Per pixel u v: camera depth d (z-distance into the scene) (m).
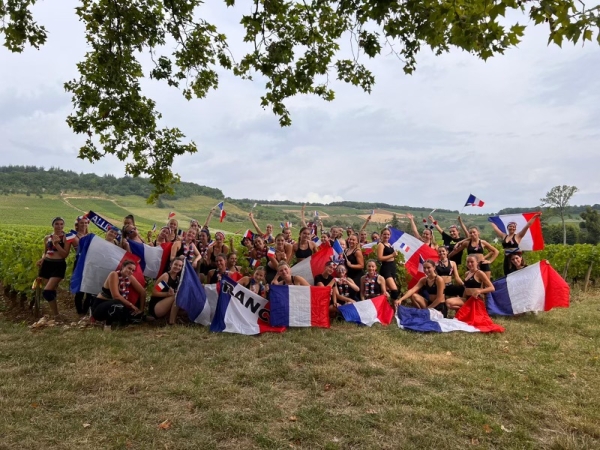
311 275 9.85
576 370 6.16
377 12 5.49
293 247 11.34
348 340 7.39
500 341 7.53
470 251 10.29
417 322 8.41
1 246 11.20
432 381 5.62
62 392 5.07
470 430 4.41
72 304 9.95
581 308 10.48
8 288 10.56
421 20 5.19
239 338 7.44
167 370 5.85
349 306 8.87
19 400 4.85
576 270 14.53
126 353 6.42
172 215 11.27
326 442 4.15
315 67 8.35
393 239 11.47
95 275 8.56
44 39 8.18
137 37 8.88
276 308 8.27
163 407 4.82
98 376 5.57
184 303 8.12
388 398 5.08
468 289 9.26
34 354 6.28
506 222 11.13
